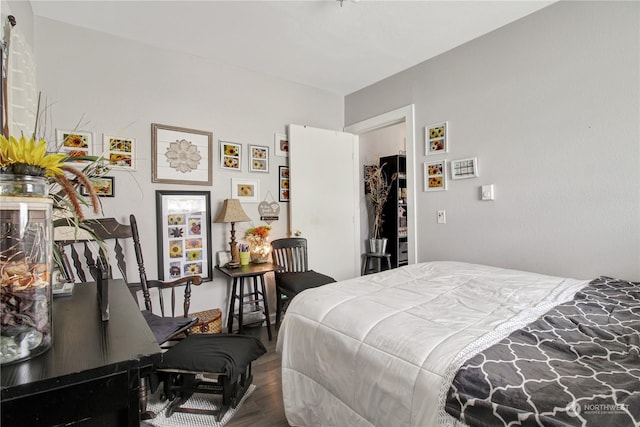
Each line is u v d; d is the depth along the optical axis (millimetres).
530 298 1383
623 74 1719
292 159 3117
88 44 2219
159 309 2479
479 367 844
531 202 2090
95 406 620
